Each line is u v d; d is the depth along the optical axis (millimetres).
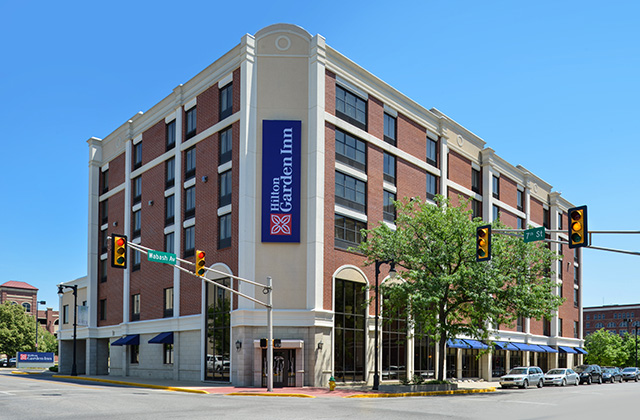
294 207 33906
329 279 34469
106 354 51281
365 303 35250
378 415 18047
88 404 20891
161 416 17141
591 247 19438
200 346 36938
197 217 38656
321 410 19469
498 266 33188
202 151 38844
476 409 20844
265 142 34406
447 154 47812
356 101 38562
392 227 40656
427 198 44812
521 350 54531
